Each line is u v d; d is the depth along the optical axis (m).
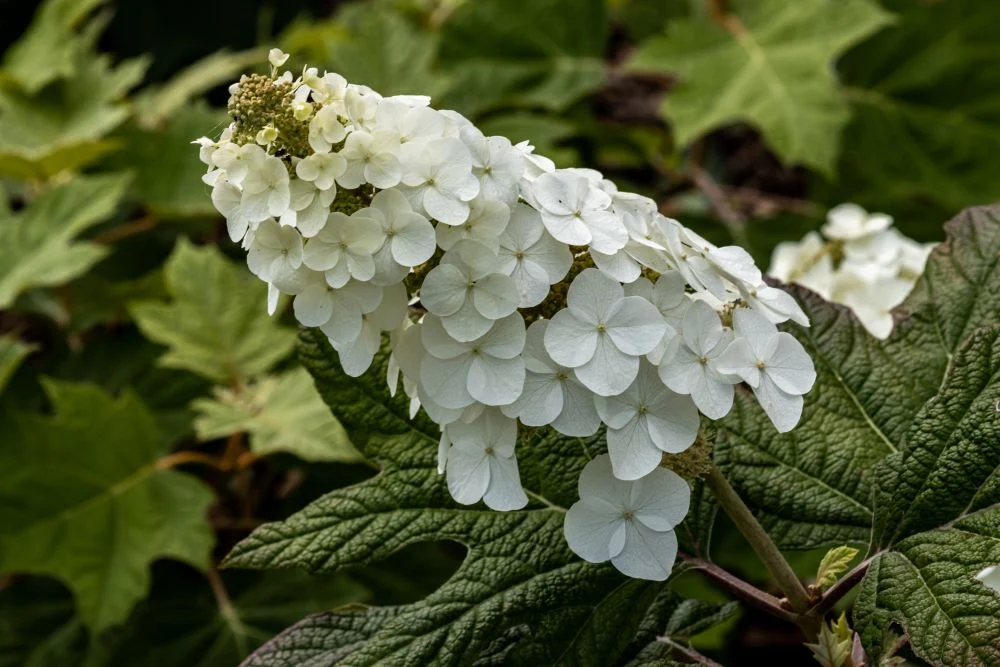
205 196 1.76
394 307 0.93
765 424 1.05
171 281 1.51
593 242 0.92
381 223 0.91
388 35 1.79
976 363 0.98
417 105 0.94
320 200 0.91
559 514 1.01
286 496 1.49
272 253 0.93
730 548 1.42
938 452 0.98
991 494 0.97
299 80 0.92
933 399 0.99
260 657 1.01
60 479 1.42
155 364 1.65
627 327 0.92
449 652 0.97
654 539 0.93
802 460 1.04
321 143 0.91
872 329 1.16
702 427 0.97
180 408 1.61
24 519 1.40
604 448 1.01
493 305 0.91
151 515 1.42
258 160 0.91
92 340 1.70
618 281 0.92
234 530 1.51
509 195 0.92
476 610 0.98
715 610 1.03
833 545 1.04
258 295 1.51
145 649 1.41
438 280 0.91
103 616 1.36
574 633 0.98
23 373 1.69
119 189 1.62
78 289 1.68
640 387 0.92
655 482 0.93
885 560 0.97
